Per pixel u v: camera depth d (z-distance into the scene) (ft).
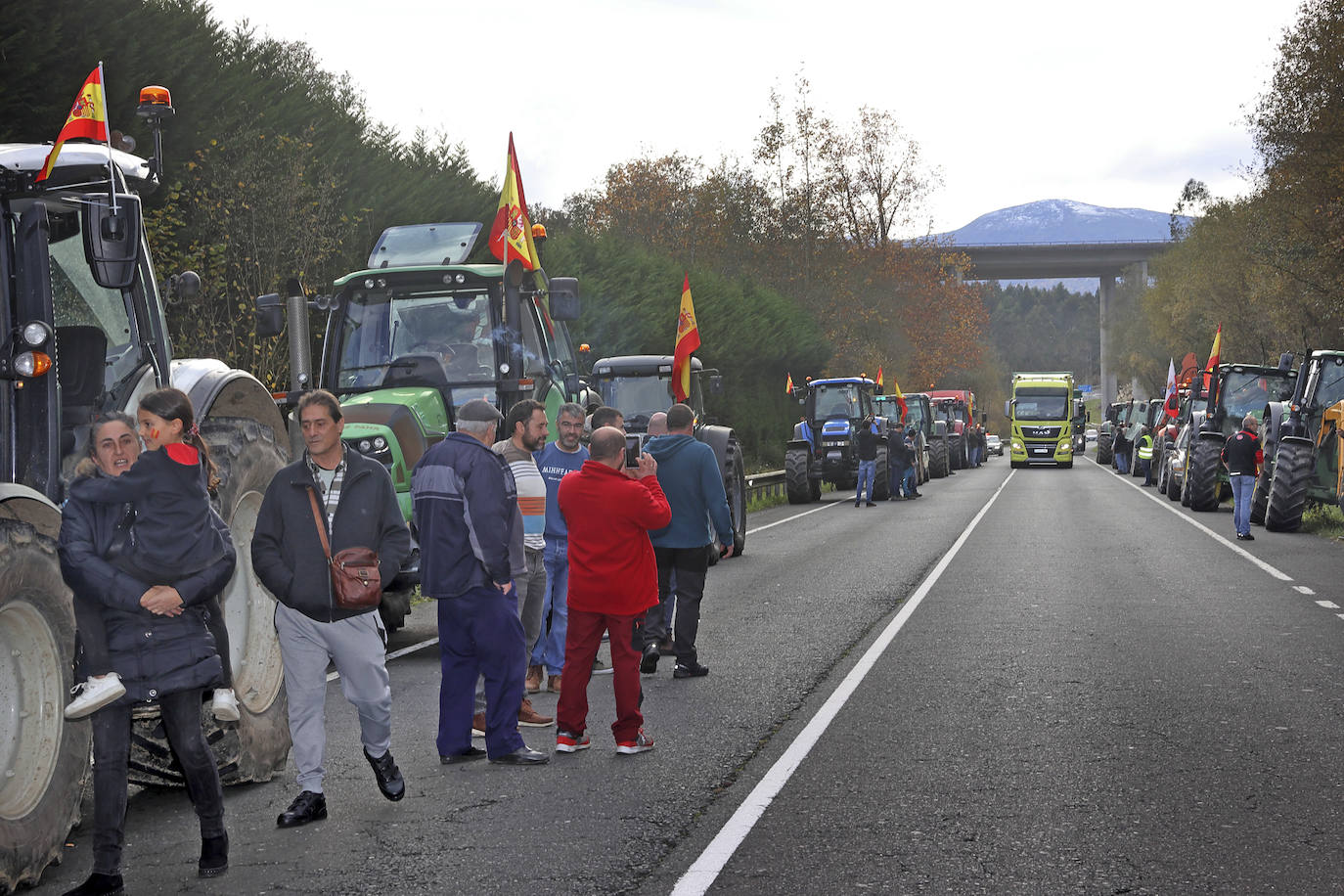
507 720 22.68
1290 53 115.34
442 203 87.40
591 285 108.47
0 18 49.52
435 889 15.83
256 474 22.85
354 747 24.26
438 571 22.48
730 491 57.26
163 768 20.74
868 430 98.17
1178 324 212.84
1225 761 21.56
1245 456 64.23
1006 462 244.01
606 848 17.35
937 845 17.21
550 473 29.35
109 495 16.06
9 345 19.03
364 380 37.83
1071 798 19.43
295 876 16.48
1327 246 117.60
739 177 183.21
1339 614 38.88
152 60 56.80
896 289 196.44
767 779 20.92
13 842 16.06
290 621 19.44
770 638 35.73
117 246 19.43
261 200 57.93
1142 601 42.29
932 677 29.58
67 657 17.33
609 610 22.98
